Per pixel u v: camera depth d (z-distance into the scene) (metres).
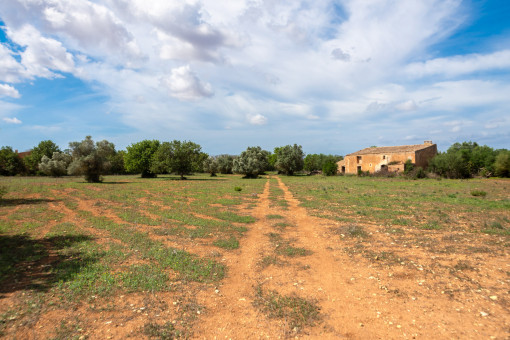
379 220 12.73
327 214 14.40
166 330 4.58
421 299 5.48
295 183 38.53
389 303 5.40
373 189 27.78
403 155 56.19
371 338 4.37
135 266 7.27
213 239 10.16
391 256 7.84
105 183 36.47
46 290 5.79
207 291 6.09
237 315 5.12
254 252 8.74
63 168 46.25
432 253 7.95
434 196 21.47
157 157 47.78
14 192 23.42
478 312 4.88
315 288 6.19
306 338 4.42
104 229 11.32
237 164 57.38
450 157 48.50
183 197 21.88
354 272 6.98
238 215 14.44
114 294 5.75
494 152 51.59
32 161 58.97
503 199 19.16
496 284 5.84
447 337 4.27
